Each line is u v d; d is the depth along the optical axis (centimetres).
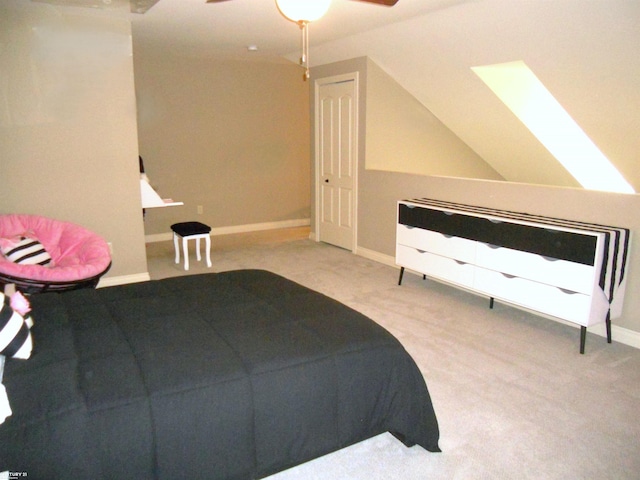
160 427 151
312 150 614
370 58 491
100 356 174
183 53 572
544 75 361
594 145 434
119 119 400
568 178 507
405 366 202
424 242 406
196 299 238
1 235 353
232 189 676
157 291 251
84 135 389
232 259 534
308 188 740
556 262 305
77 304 229
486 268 354
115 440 145
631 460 200
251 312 221
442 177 428
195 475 160
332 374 183
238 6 348
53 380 157
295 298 242
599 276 287
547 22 311
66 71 372
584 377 269
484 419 229
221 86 639
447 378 268
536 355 296
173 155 623
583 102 364
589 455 203
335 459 202
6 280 303
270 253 562
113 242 418
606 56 308
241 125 665
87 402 147
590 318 293
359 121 522
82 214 400
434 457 203
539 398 247
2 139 359
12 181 368
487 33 354
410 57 443
